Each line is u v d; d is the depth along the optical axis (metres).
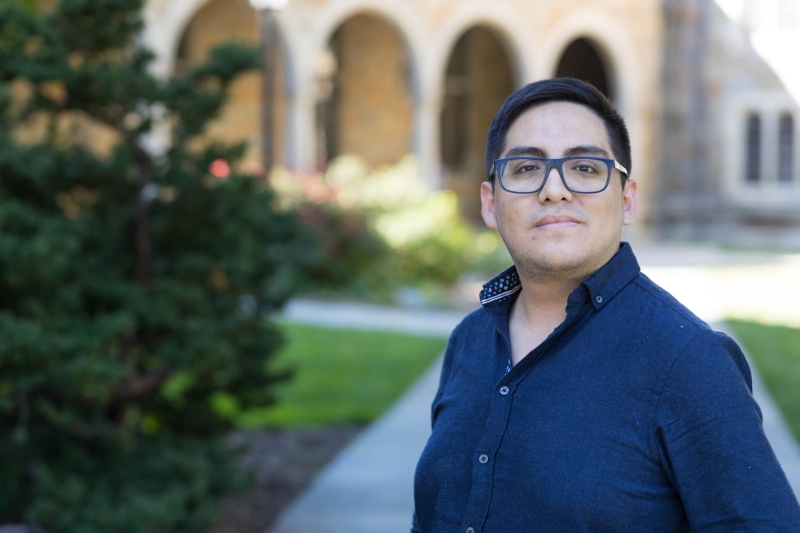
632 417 1.26
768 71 22.28
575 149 1.40
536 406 1.31
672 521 1.26
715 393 1.22
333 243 12.63
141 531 3.34
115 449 3.85
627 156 1.48
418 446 5.98
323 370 8.26
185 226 4.14
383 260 13.25
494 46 24.19
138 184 3.91
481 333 1.56
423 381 7.95
